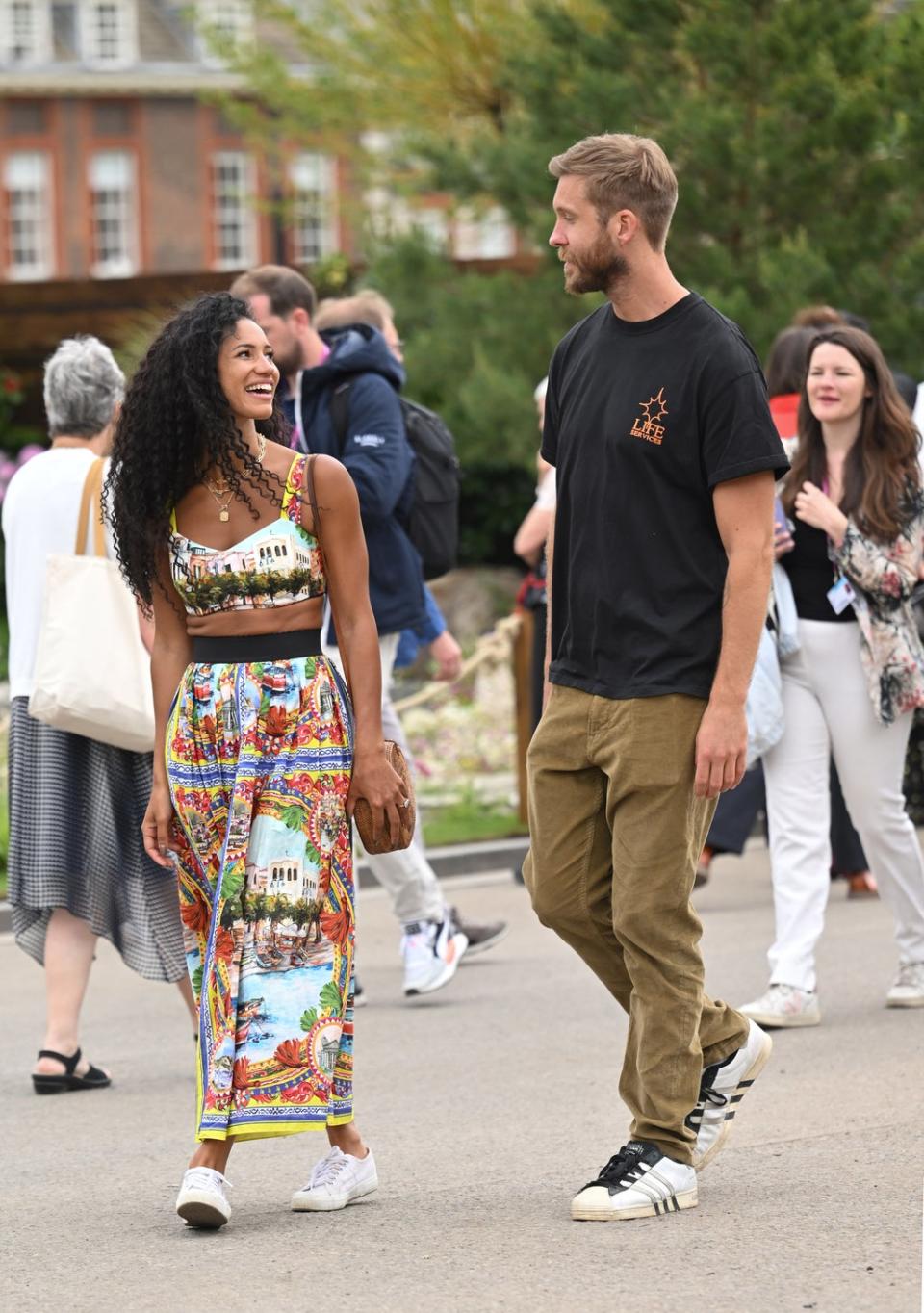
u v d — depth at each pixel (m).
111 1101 10.91
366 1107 10.42
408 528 13.21
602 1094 10.55
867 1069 10.73
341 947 8.14
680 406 7.80
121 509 8.16
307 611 8.17
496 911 16.88
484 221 33.03
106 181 76.44
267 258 77.50
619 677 7.97
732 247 27.02
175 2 77.50
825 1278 7.19
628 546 7.93
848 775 11.97
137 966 11.23
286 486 8.09
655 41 27.05
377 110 34.25
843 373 11.68
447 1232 8.02
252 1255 7.82
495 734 23.31
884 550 11.71
